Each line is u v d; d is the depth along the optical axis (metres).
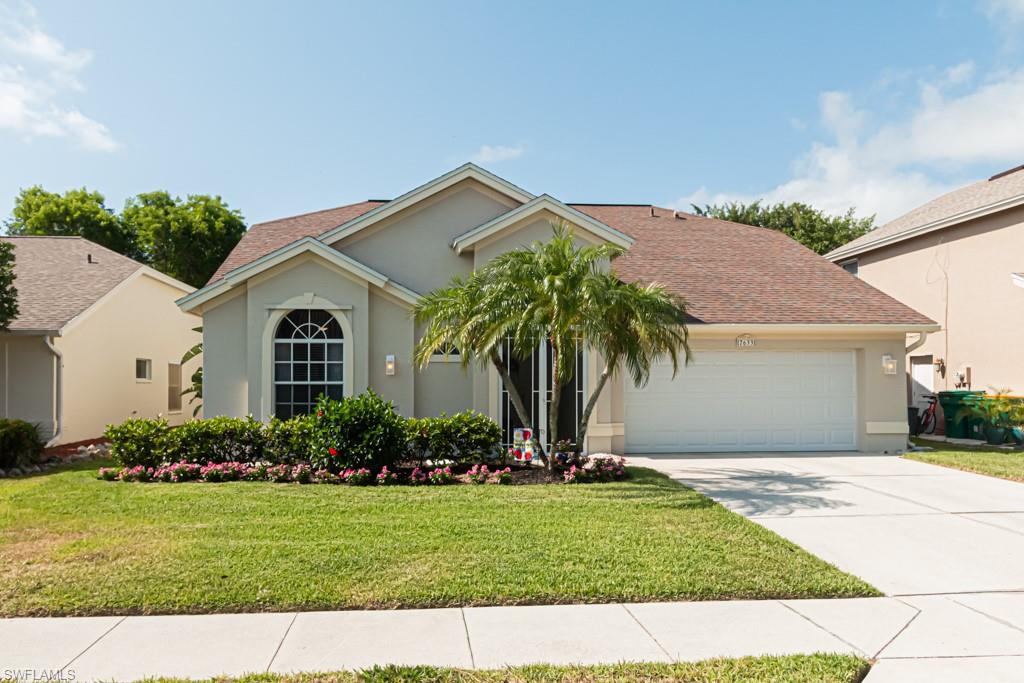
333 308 12.88
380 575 5.79
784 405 14.59
